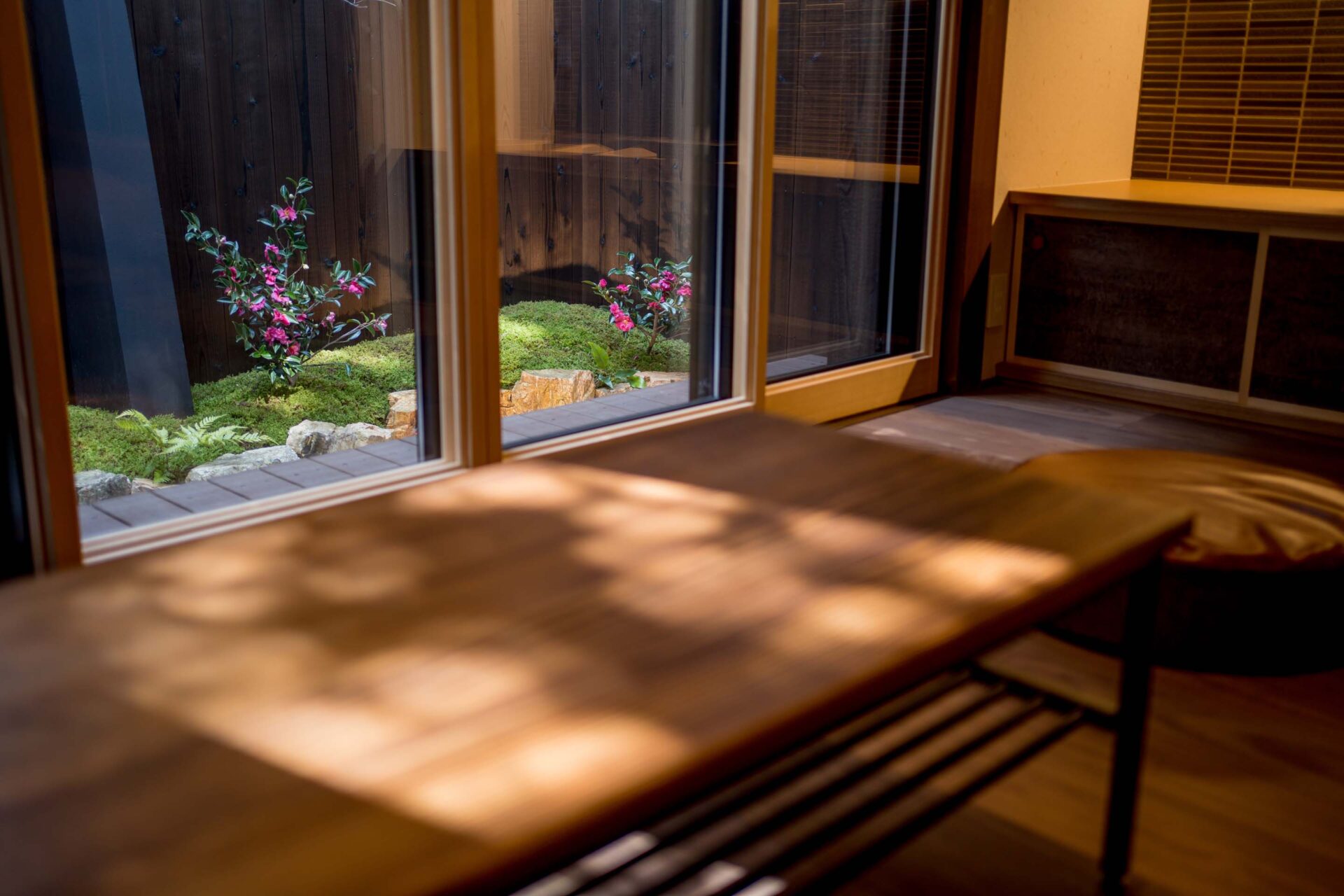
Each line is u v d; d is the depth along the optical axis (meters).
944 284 4.02
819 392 3.61
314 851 0.78
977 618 1.16
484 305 2.56
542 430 2.86
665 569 1.29
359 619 1.16
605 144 2.83
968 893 1.59
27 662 1.06
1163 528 1.43
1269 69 4.17
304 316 2.39
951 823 1.74
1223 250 3.70
